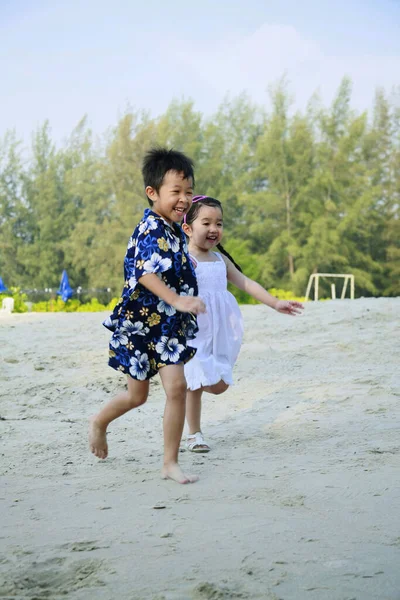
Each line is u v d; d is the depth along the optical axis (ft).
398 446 11.61
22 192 156.15
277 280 135.23
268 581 6.50
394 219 136.05
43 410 15.89
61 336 25.44
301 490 9.40
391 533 7.72
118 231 140.87
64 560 7.11
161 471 10.69
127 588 6.45
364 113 135.54
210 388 12.80
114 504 9.04
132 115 147.13
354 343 21.97
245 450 11.94
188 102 147.84
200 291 12.94
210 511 8.63
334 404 15.05
